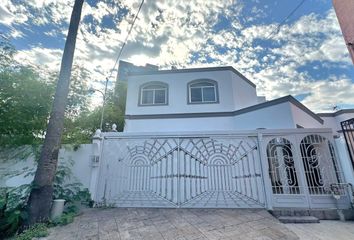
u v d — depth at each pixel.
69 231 3.41
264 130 5.32
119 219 4.07
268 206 4.68
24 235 3.15
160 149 5.53
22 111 5.59
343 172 4.62
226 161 5.27
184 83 11.14
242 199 4.94
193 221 3.91
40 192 3.85
